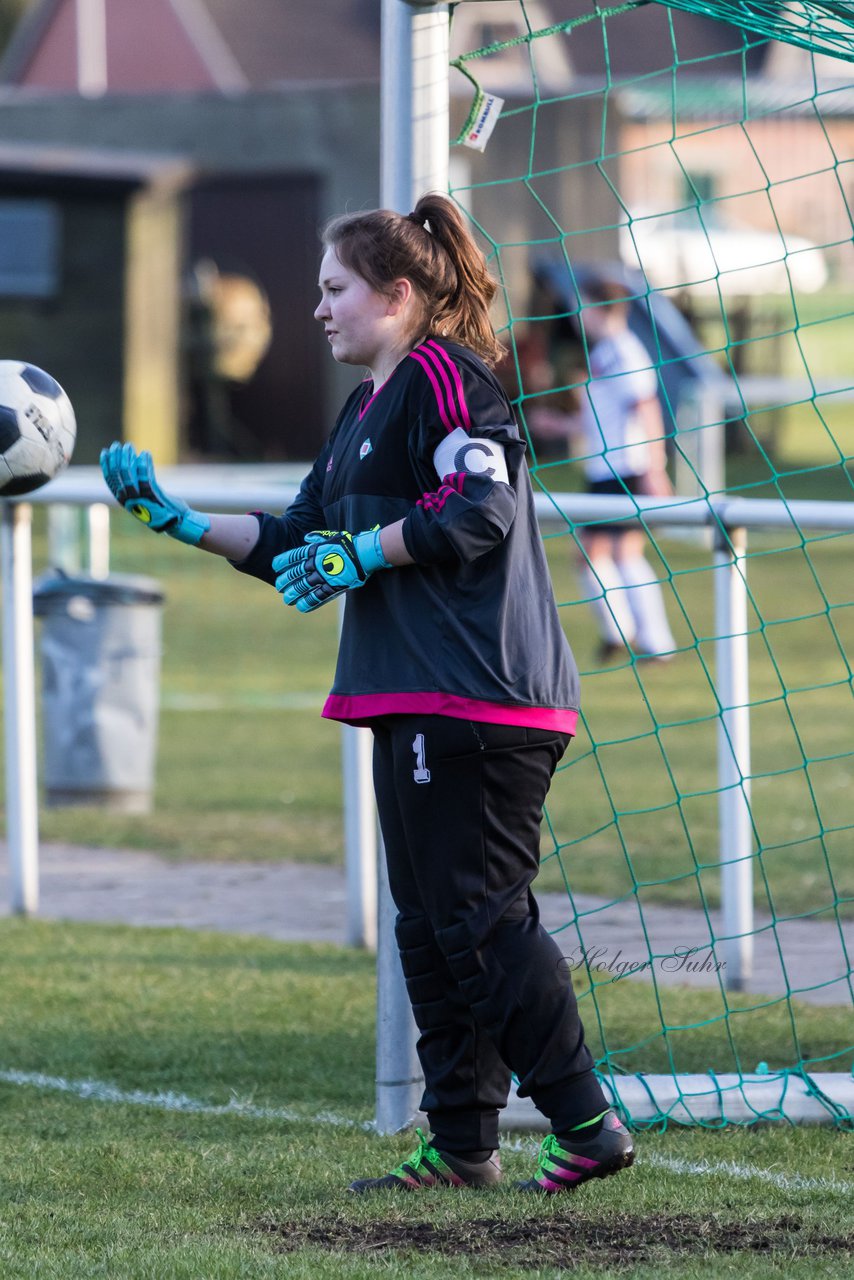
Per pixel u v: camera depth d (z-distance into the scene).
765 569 66.69
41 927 23.95
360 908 22.88
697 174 188.25
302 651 53.59
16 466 14.79
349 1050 18.22
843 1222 12.91
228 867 28.08
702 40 134.12
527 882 13.15
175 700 45.56
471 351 13.06
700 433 77.94
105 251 91.69
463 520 12.25
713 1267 11.92
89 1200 13.60
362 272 13.12
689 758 35.97
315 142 102.44
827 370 168.00
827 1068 17.28
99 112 103.31
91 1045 18.33
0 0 185.00
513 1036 13.12
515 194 89.94
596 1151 13.34
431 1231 12.73
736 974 20.39
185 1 135.12
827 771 34.38
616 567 46.78
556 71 121.88
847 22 16.30
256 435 105.75
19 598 24.41
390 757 13.20
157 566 69.25
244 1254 12.18
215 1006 19.86
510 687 12.69
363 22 139.38
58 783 32.69
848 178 188.38
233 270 104.56
